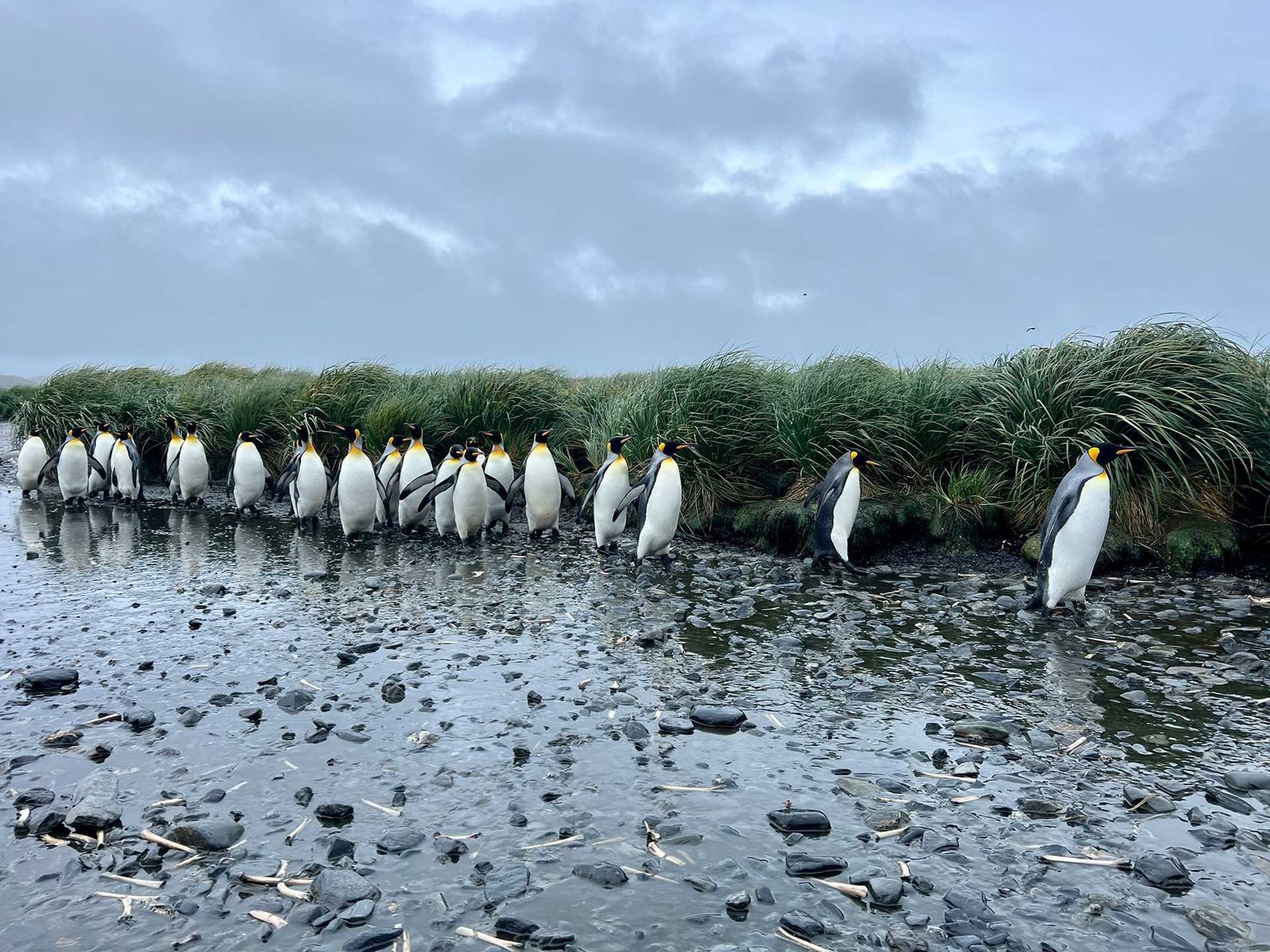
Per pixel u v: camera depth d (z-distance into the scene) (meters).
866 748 4.52
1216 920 2.96
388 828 3.67
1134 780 4.12
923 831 3.59
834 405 11.30
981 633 6.75
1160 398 9.46
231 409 16.77
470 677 5.64
